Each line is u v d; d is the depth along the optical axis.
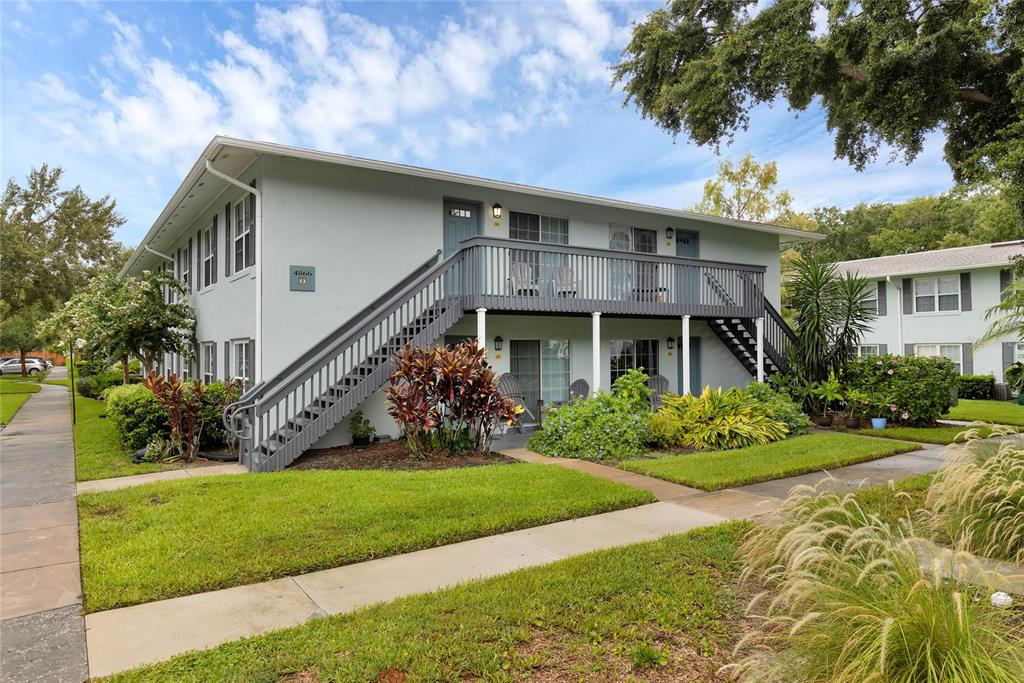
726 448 9.27
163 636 3.12
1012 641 2.46
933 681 2.14
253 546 4.40
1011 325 7.28
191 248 14.09
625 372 13.55
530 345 12.12
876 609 2.42
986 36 9.01
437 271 9.61
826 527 3.62
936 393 11.48
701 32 11.77
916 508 5.26
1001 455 4.51
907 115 9.85
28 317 33.91
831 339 12.97
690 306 12.40
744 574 3.67
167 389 8.43
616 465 7.91
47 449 9.48
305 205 9.34
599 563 4.09
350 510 5.27
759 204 29.62
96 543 4.54
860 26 9.54
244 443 8.14
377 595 3.64
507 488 6.12
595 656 2.85
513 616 3.23
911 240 31.62
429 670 2.69
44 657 2.90
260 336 8.90
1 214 26.31
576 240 12.59
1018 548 4.03
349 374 8.73
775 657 2.59
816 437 9.97
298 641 2.98
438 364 8.07
